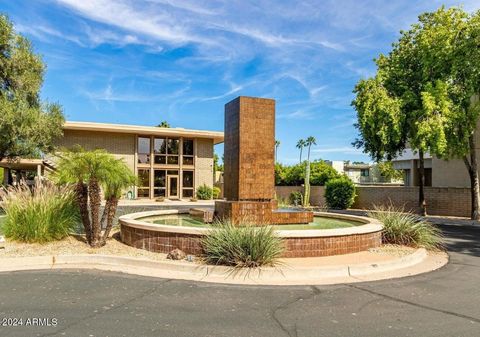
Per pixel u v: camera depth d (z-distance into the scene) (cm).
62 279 641
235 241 711
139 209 2336
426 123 1742
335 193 2716
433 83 1864
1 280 632
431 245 985
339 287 614
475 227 1647
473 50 1716
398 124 1859
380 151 2056
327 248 813
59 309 489
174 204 2908
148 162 3334
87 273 684
